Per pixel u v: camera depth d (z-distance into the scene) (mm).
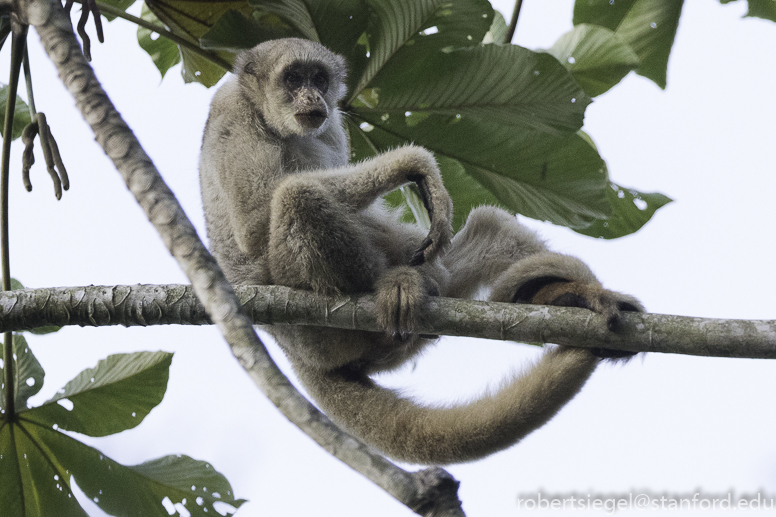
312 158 11539
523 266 9516
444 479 4957
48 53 7133
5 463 10039
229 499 10586
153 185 6539
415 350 10922
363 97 11477
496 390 9367
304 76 11148
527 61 10109
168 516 10383
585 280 9164
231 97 11242
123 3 11953
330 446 5176
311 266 9070
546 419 8883
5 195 9258
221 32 11523
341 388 10312
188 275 6246
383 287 9000
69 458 10188
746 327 7812
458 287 10789
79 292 8789
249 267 10305
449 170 12016
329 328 10039
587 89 11867
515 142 10969
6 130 9070
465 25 10453
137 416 10438
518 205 11680
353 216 9461
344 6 10633
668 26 12102
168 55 13375
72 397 10273
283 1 10617
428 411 9633
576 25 12195
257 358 5746
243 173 10172
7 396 9945
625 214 12062
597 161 10891
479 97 10664
